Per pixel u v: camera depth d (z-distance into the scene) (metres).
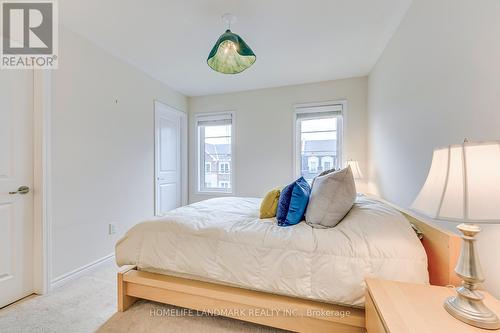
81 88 2.19
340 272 1.16
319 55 2.63
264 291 1.33
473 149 0.72
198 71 3.05
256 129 3.76
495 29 0.93
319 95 3.44
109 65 2.51
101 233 2.40
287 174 3.61
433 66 1.43
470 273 0.76
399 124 2.03
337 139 3.44
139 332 1.41
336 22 2.03
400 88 2.00
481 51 1.01
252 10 1.86
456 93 1.20
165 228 1.58
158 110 3.33
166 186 3.61
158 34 2.19
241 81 3.43
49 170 1.90
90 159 2.28
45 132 1.87
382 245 1.15
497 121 0.92
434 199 0.77
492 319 0.71
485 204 0.67
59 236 1.98
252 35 2.22
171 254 1.49
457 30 1.18
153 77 3.23
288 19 1.98
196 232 1.49
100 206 2.39
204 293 1.40
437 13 1.38
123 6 1.79
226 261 1.37
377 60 2.73
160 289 1.53
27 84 1.82
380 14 1.91
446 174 0.76
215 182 4.09
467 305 0.76
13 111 1.74
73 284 2.00
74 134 2.12
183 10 1.85
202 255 1.42
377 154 2.75
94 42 2.31
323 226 1.44
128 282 1.59
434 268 1.16
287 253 1.27
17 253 1.76
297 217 1.56
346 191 1.44
